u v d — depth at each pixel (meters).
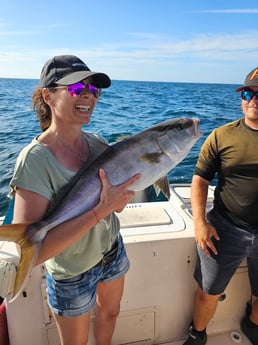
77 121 1.40
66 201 1.36
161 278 2.12
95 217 1.34
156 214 2.34
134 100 22.41
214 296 2.07
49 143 1.38
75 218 1.34
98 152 1.60
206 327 2.28
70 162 1.44
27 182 1.26
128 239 2.03
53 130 1.43
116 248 1.73
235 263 2.04
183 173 6.10
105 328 1.93
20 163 1.28
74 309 1.55
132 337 2.19
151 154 1.52
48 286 1.59
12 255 1.78
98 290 1.81
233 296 2.32
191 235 2.11
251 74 1.97
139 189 1.55
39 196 1.28
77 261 1.52
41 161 1.30
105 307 1.86
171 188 2.87
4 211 4.70
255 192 1.95
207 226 2.03
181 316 2.24
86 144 1.62
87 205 1.40
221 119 14.07
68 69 1.35
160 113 15.94
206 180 2.18
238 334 2.33
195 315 2.16
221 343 2.26
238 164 1.97
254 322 2.24
